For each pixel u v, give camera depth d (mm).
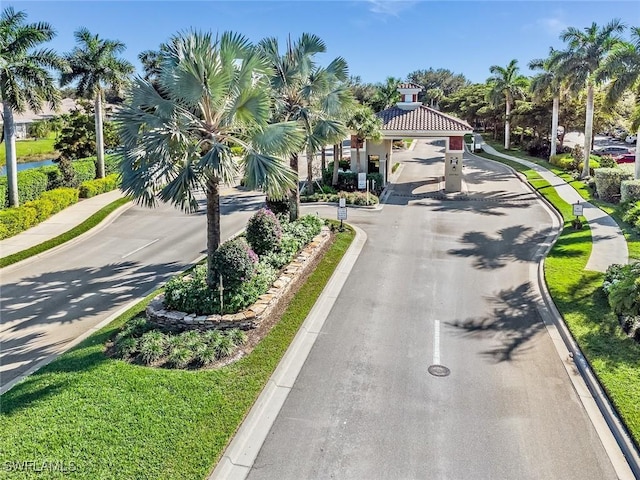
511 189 31625
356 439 7941
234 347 10539
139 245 20297
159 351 10164
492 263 17109
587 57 32906
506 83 53750
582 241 19016
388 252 18438
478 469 7285
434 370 10094
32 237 21281
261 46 18156
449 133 30250
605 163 35000
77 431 7648
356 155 31719
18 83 23625
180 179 10891
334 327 12125
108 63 32406
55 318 13180
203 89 11281
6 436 7535
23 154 56156
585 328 11516
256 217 15703
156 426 7816
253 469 7266
